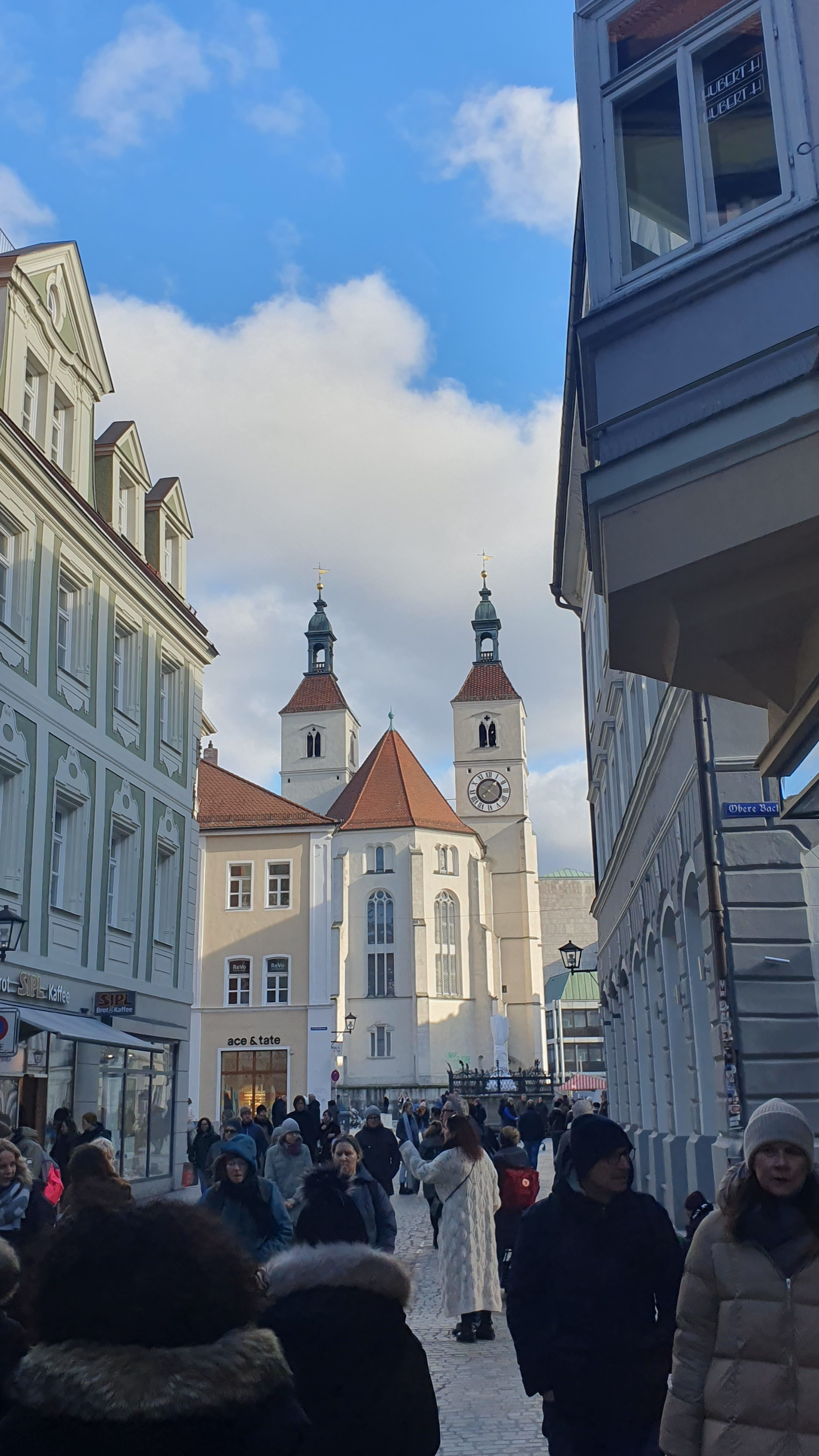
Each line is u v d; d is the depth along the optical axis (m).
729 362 8.72
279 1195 8.20
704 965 15.65
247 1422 2.43
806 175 8.48
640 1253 5.15
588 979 130.38
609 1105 33.38
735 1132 14.03
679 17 9.48
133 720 28.50
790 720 9.96
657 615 9.52
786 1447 4.04
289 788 113.06
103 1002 25.34
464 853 95.25
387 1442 3.68
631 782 24.28
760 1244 4.28
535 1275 5.20
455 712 112.12
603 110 9.91
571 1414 5.03
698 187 9.12
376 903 92.12
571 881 149.50
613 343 9.45
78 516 25.23
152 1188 28.19
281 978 59.00
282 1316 3.77
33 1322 2.54
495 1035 87.75
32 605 23.59
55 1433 2.32
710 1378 4.25
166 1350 2.43
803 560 8.59
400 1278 3.91
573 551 26.97
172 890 30.83
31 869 23.05
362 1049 89.31
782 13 8.77
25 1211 7.82
